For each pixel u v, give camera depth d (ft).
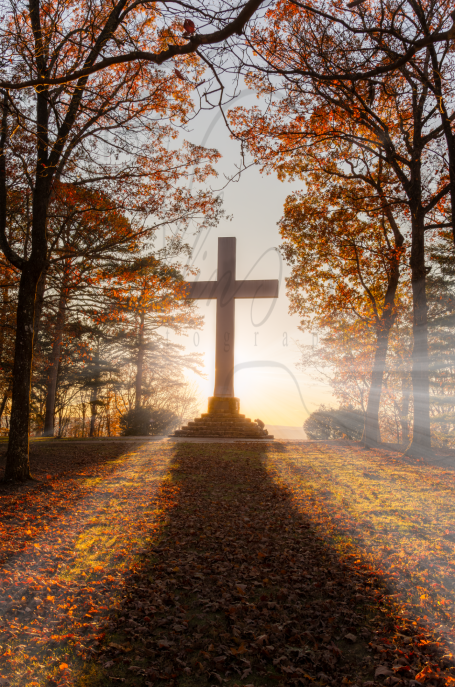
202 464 42.11
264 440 65.00
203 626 12.99
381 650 11.53
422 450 43.27
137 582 16.05
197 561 18.03
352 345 73.97
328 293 62.18
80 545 19.89
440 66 34.17
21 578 16.19
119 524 23.13
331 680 10.49
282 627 12.82
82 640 12.26
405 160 43.55
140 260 59.47
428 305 78.48
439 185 46.42
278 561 17.93
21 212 44.57
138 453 49.52
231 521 23.89
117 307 60.34
